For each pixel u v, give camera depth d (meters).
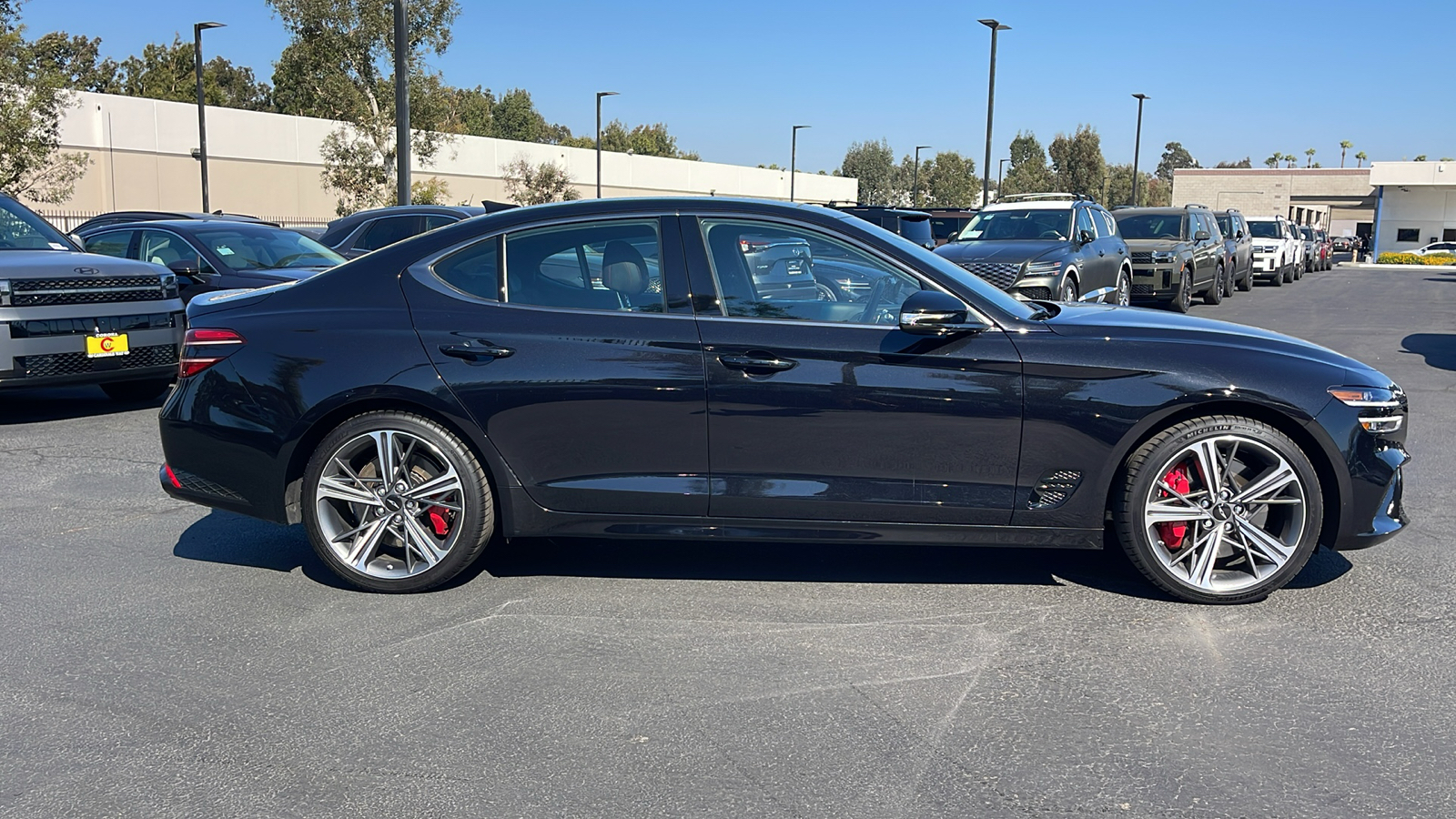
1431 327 16.42
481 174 53.56
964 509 4.22
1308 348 4.30
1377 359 12.34
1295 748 3.13
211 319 4.54
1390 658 3.78
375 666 3.75
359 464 4.51
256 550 5.11
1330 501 4.25
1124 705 3.42
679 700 3.47
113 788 2.94
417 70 40.41
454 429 4.36
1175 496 4.23
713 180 66.56
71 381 8.09
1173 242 18.25
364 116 39.88
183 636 4.03
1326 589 4.50
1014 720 3.32
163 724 3.32
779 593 4.46
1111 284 15.49
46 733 3.27
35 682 3.63
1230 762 3.05
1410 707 3.40
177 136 43.12
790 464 4.22
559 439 4.29
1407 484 6.37
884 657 3.81
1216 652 3.83
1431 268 49.38
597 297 4.34
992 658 3.79
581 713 3.38
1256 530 4.22
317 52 40.41
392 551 4.57
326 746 3.18
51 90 30.12
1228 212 24.59
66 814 2.81
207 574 4.75
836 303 4.26
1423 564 4.82
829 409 4.17
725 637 4.00
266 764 3.07
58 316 8.00
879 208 16.70
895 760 3.07
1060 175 100.44
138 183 42.00
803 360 4.16
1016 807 2.82
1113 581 4.60
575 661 3.79
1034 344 4.16
